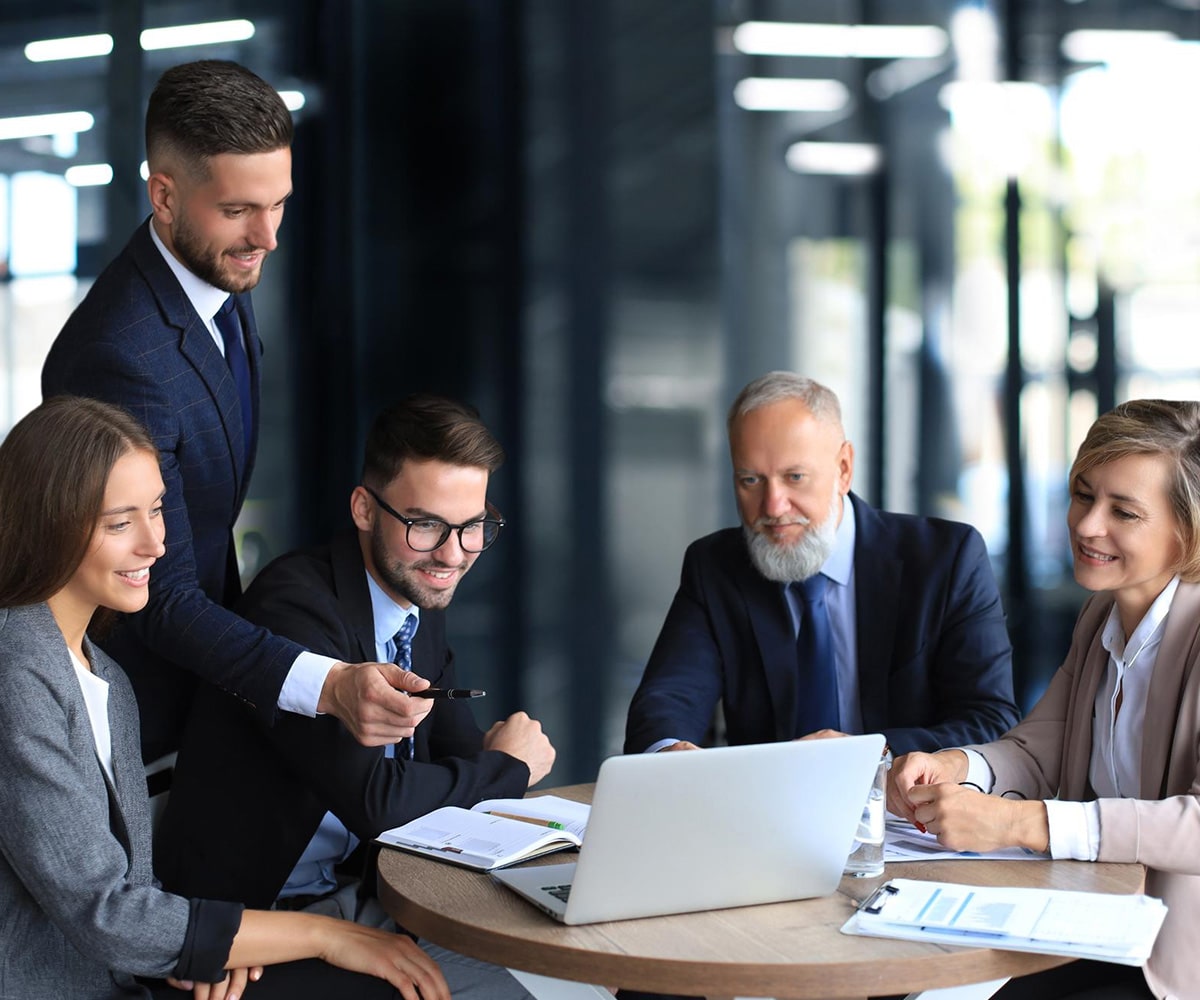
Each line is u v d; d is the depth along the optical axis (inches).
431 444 86.6
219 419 94.7
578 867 61.2
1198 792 74.0
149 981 73.4
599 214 228.1
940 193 233.3
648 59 228.4
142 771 75.3
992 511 234.2
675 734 99.4
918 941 60.4
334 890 93.7
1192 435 78.7
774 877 65.3
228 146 86.5
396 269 215.6
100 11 168.4
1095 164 231.5
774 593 107.2
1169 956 74.7
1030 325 232.8
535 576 228.5
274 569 91.2
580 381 228.7
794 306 233.3
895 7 231.6
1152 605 81.1
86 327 91.7
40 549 68.0
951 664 104.8
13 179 162.4
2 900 67.5
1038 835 72.4
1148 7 230.7
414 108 216.5
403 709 76.4
